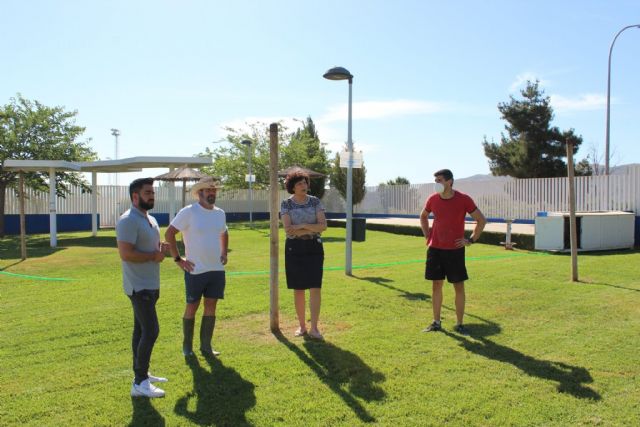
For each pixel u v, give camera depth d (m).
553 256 12.52
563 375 4.58
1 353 5.23
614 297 7.67
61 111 24.58
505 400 4.06
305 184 5.68
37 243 17.97
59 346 5.46
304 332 5.85
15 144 22.53
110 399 4.11
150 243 4.26
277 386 4.35
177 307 7.15
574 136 28.06
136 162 18.31
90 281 9.48
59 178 24.83
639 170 16.58
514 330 6.01
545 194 21.41
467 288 8.35
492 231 15.87
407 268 10.74
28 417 3.79
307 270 5.66
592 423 3.70
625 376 4.55
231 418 3.77
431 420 3.73
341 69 9.85
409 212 28.48
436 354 5.15
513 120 28.83
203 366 4.83
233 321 6.44
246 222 31.08
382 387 4.32
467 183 25.05
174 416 3.81
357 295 7.89
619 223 14.20
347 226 10.01
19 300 7.79
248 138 33.28
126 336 5.84
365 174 31.56
